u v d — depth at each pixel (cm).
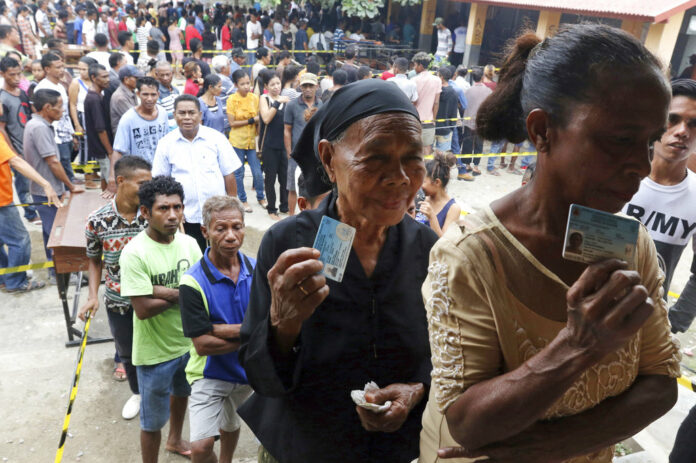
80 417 414
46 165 552
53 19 2061
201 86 931
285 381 129
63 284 477
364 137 112
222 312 284
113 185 547
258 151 783
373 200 115
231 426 311
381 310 133
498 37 1680
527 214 96
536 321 96
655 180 280
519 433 101
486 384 92
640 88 79
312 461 137
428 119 916
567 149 86
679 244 287
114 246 355
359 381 134
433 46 1809
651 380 107
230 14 2038
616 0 1138
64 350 492
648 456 295
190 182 497
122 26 1758
